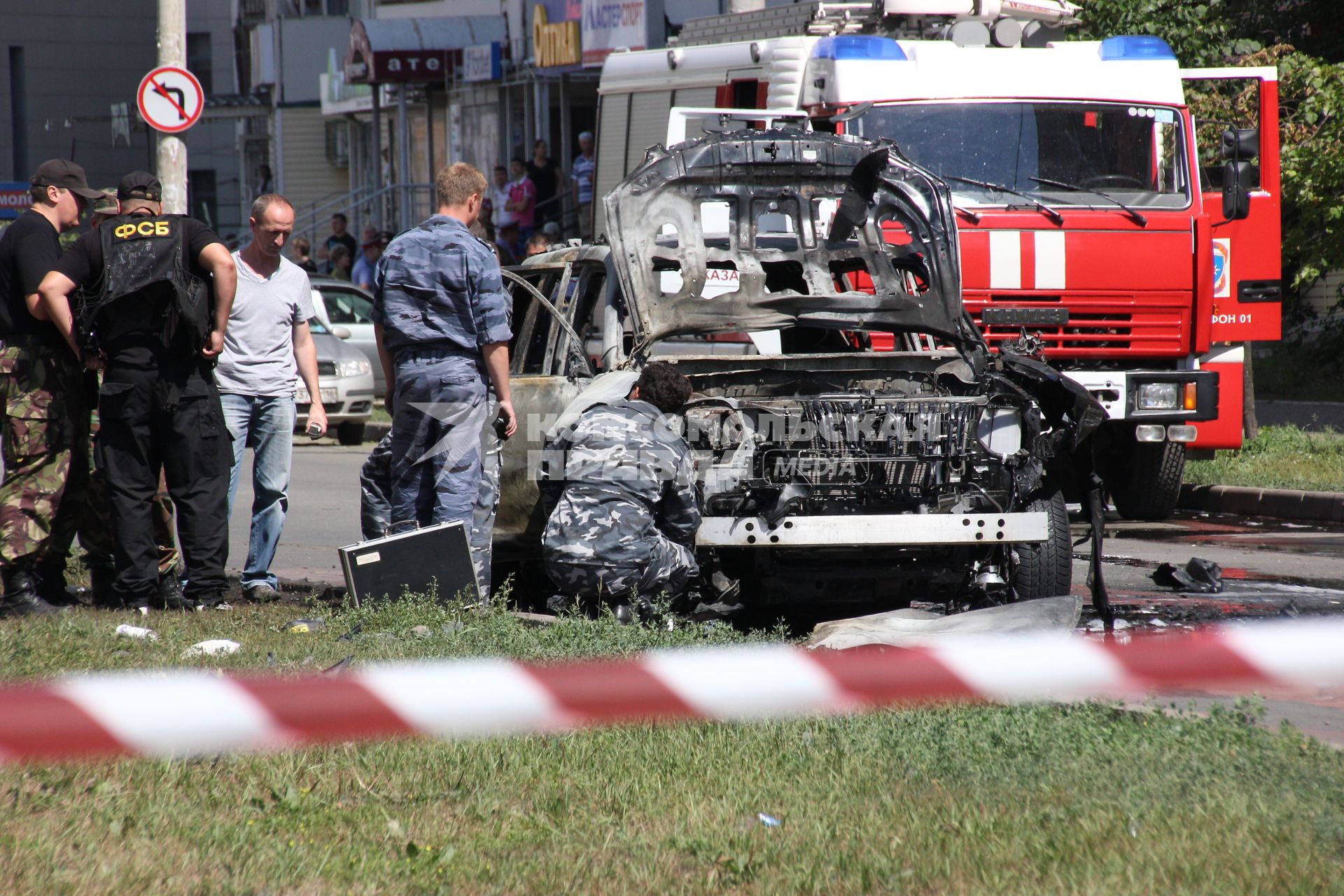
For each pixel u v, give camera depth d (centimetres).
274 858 1404
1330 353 8888
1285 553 3850
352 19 13762
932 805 1543
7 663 2067
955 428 2598
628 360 2775
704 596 2669
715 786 1625
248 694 1305
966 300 4100
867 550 2666
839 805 1552
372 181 11944
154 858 1399
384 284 2612
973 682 1400
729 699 1391
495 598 2622
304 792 1585
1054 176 4241
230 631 2430
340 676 1542
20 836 1431
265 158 15350
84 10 17438
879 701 1767
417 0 12006
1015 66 4331
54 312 2531
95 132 17588
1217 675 1409
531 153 10138
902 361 2845
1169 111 4338
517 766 1677
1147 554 3838
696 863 1415
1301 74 6122
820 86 4353
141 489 2677
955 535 2542
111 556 2842
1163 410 4200
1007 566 2702
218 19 16712
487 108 10719
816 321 2866
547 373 3012
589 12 9344
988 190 4188
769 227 3053
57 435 2642
